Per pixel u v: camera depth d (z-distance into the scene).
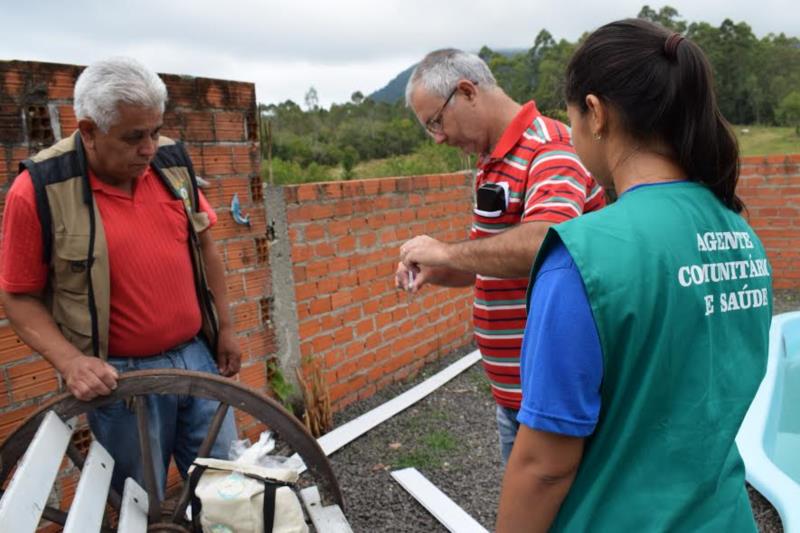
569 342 0.89
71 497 2.62
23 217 1.84
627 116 0.98
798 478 3.25
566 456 0.94
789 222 7.10
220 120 3.12
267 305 3.50
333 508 1.98
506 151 1.94
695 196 1.00
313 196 3.80
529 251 1.71
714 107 0.98
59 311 1.96
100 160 1.90
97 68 1.81
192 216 2.23
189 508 1.96
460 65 2.00
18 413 2.47
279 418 1.94
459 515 2.80
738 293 1.00
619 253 0.90
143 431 1.89
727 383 0.98
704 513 0.97
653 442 0.95
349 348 4.16
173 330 2.12
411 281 2.04
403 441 3.60
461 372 4.68
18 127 2.38
